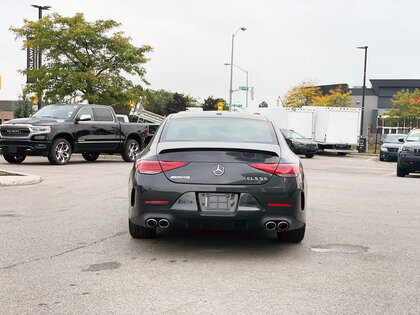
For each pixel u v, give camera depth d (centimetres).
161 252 552
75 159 1998
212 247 579
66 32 2698
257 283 445
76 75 2666
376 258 543
